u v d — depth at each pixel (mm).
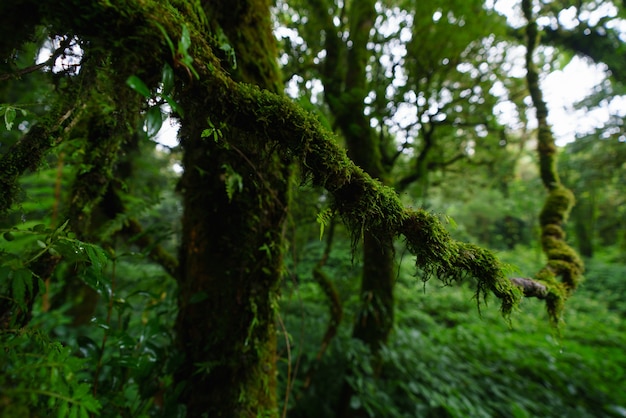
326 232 2773
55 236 684
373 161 2469
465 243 774
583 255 10234
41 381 508
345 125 2510
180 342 1215
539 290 1064
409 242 731
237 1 1059
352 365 2385
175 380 1174
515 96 3145
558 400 2826
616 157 6602
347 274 2871
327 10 2631
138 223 1902
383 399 2336
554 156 2236
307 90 2234
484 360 3385
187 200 1231
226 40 951
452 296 5633
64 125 785
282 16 2545
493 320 4816
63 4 428
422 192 3592
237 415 1085
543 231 1878
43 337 635
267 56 1151
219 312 1121
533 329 4637
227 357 1103
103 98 981
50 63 615
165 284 1794
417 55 2510
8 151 743
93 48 483
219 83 581
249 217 1125
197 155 1140
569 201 1964
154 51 480
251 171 1094
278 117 626
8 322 828
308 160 661
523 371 3289
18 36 448
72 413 520
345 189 694
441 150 3723
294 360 2504
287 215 1245
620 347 4449
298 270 2934
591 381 3186
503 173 4715
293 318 2674
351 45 2873
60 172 1722
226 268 1128
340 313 2416
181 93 591
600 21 3244
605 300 7496
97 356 1087
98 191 1235
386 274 2621
